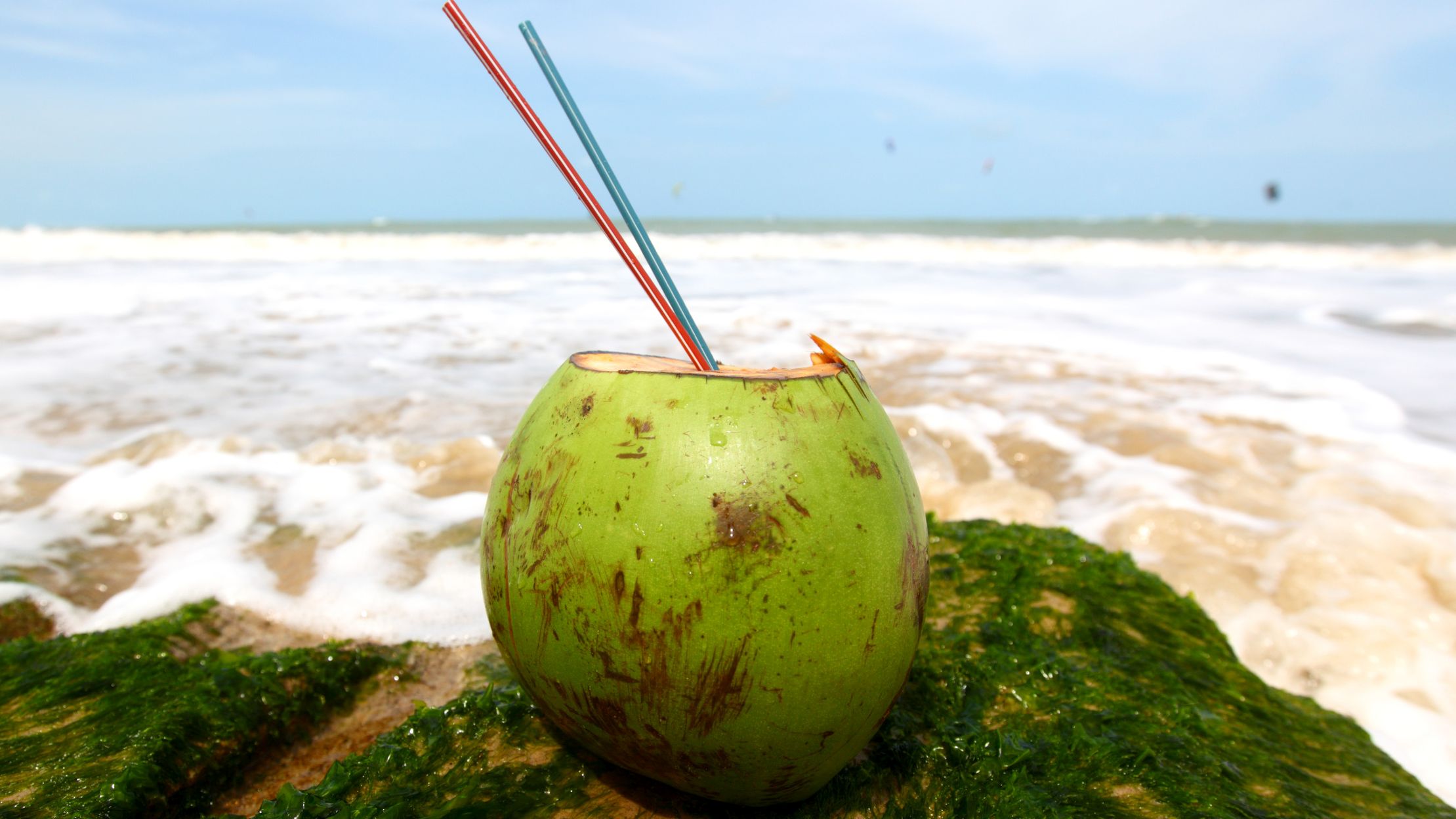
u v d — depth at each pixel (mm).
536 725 420
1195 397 1124
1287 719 486
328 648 497
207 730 424
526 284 2127
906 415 1028
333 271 2465
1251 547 725
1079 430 997
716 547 304
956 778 402
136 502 737
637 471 312
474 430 972
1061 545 635
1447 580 673
